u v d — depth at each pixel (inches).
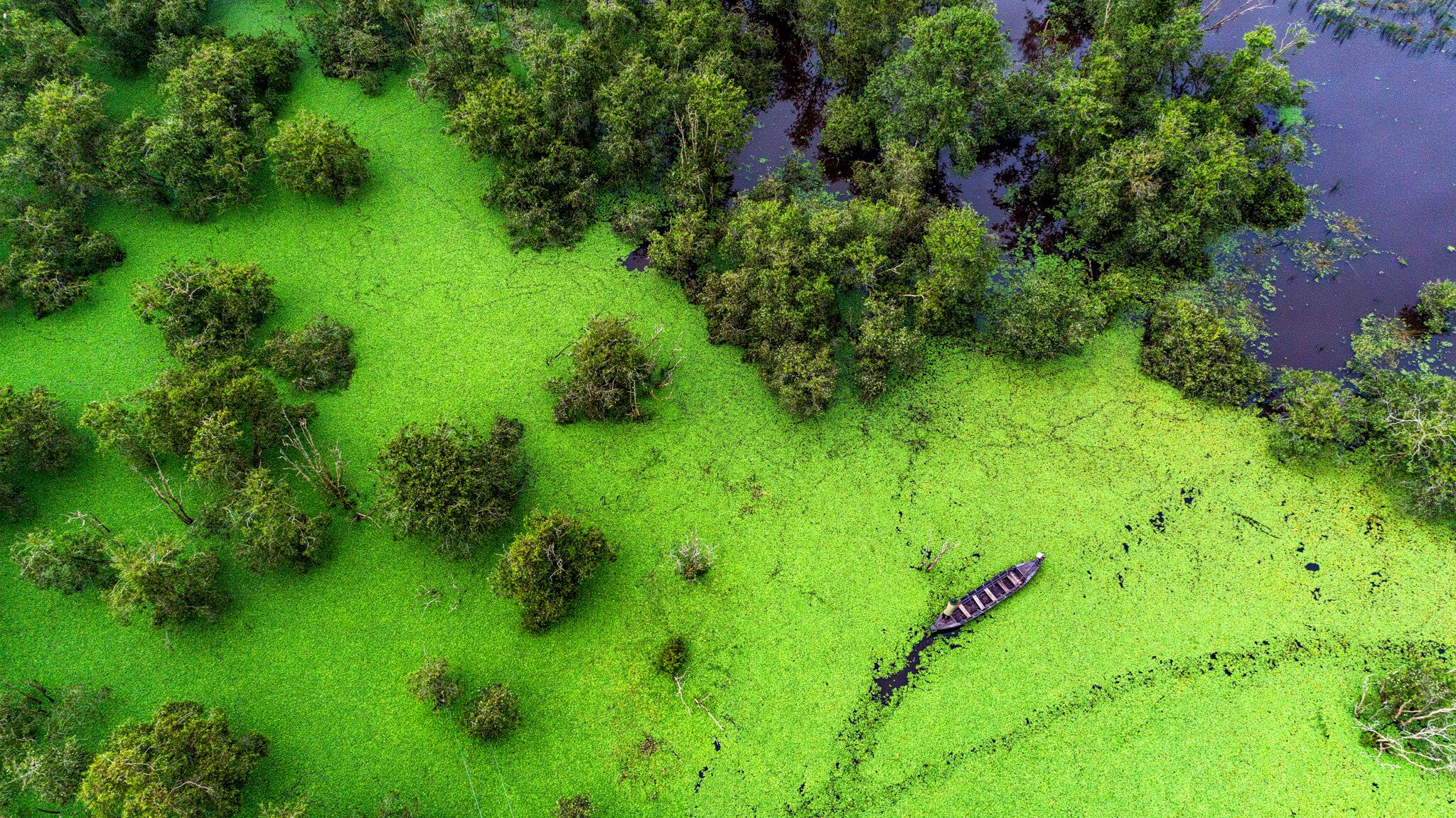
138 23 1895.9
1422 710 1149.1
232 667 1253.7
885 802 1176.2
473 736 1202.6
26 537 1328.7
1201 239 1733.5
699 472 1465.3
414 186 1854.1
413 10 2001.7
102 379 1523.1
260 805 1126.4
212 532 1343.5
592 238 1806.1
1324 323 1649.9
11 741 1129.4
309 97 1984.5
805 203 1800.0
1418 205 1829.5
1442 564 1346.0
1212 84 1908.2
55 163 1688.0
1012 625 1312.7
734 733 1222.3
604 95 1755.7
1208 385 1531.7
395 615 1304.1
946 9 1878.7
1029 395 1562.5
